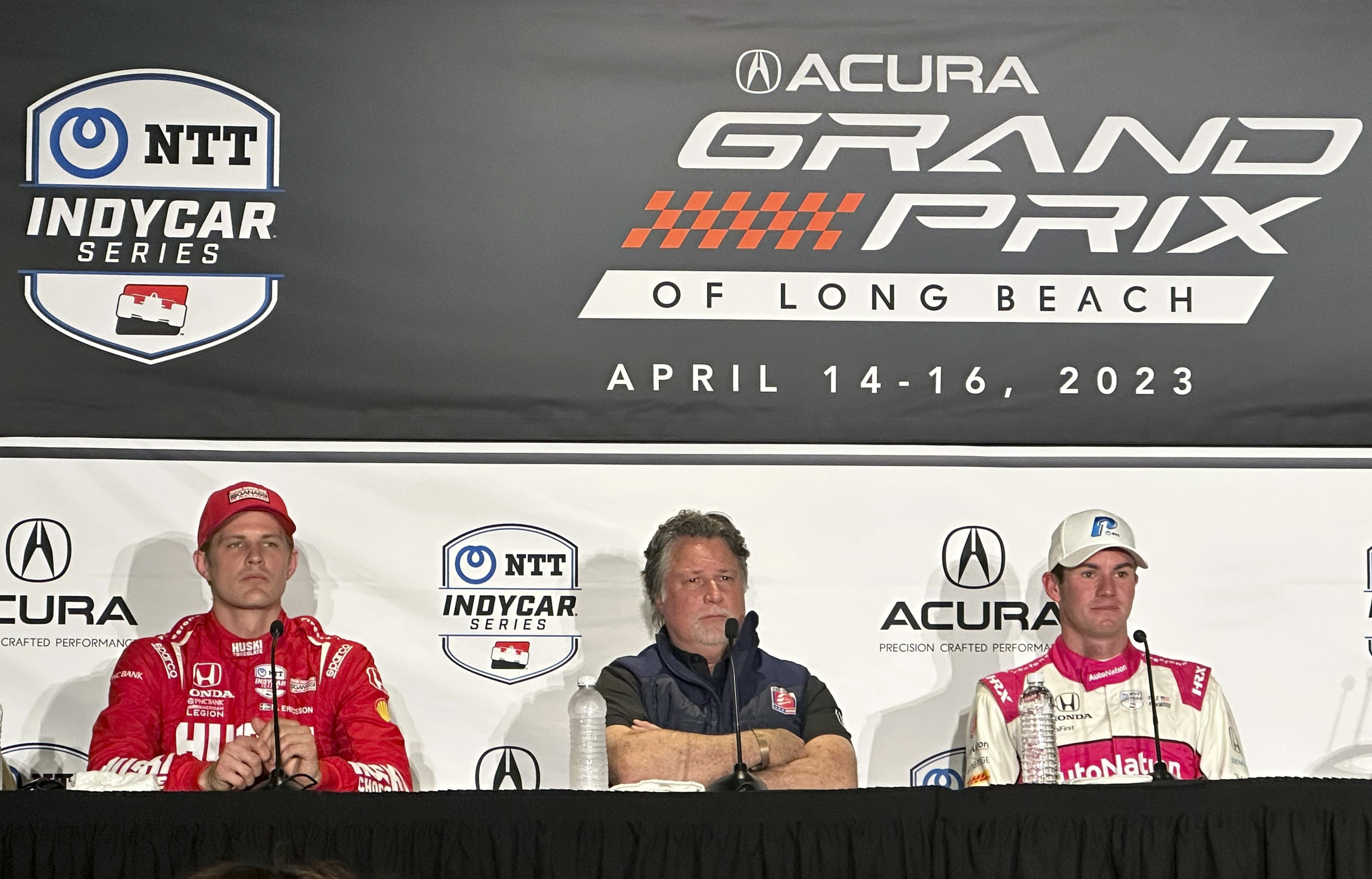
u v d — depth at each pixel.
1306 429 5.75
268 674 5.41
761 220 5.78
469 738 5.60
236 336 5.66
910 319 5.76
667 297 5.74
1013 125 5.82
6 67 5.68
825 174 5.80
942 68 5.83
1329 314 5.80
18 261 5.63
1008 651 5.68
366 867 3.55
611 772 5.46
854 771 5.49
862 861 3.58
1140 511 5.72
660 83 5.80
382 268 5.70
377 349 5.68
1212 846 3.58
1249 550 5.71
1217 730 5.28
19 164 5.66
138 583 5.55
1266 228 5.80
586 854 3.58
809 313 5.76
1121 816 3.60
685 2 5.81
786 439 5.71
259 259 5.69
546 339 5.71
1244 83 5.80
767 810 3.60
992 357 5.76
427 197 5.73
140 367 5.63
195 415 5.63
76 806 3.56
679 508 5.70
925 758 5.64
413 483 5.66
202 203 5.70
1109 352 5.77
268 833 3.56
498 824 3.59
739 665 5.59
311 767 4.42
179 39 5.73
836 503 5.71
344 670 5.48
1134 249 5.80
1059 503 5.72
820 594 5.67
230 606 5.43
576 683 5.62
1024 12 5.81
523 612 5.64
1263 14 5.83
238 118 5.72
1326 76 5.80
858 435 5.72
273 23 5.75
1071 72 5.81
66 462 5.58
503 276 5.72
